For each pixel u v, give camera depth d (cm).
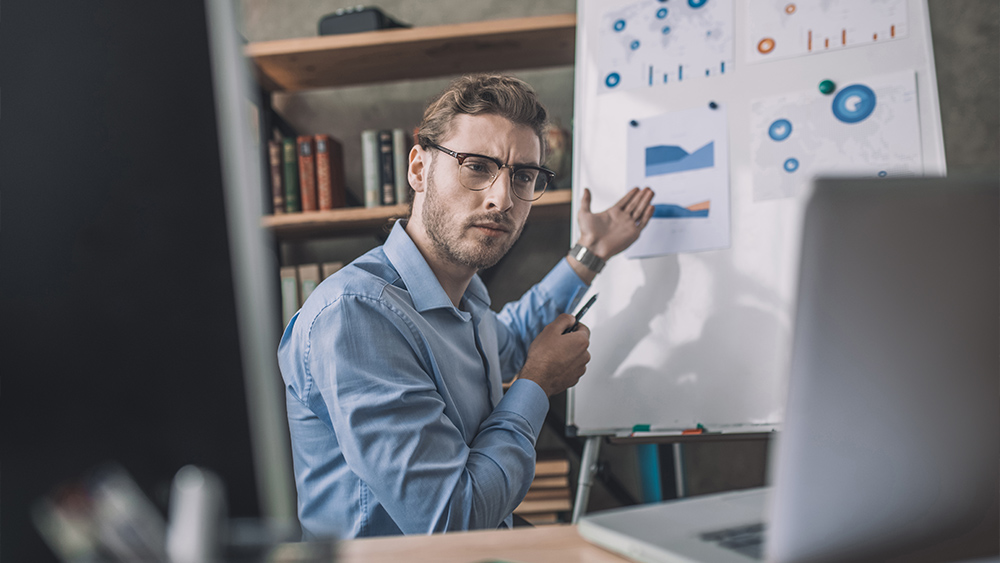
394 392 80
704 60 136
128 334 29
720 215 129
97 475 29
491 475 80
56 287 28
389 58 186
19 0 28
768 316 121
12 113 28
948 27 189
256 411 30
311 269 183
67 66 28
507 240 102
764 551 45
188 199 29
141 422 29
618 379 133
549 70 200
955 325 35
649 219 134
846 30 124
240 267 30
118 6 29
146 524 29
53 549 29
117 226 28
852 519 36
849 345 35
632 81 142
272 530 31
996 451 36
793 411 36
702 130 133
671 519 53
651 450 151
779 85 128
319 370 84
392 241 101
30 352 28
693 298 129
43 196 28
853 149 120
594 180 143
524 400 93
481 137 99
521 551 51
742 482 193
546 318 133
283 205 180
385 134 179
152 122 29
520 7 205
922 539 36
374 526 86
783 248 122
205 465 30
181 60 29
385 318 85
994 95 186
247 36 212
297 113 211
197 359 29
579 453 194
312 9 212
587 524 52
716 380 124
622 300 135
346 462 88
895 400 35
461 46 179
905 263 34
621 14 146
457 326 101
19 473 28
